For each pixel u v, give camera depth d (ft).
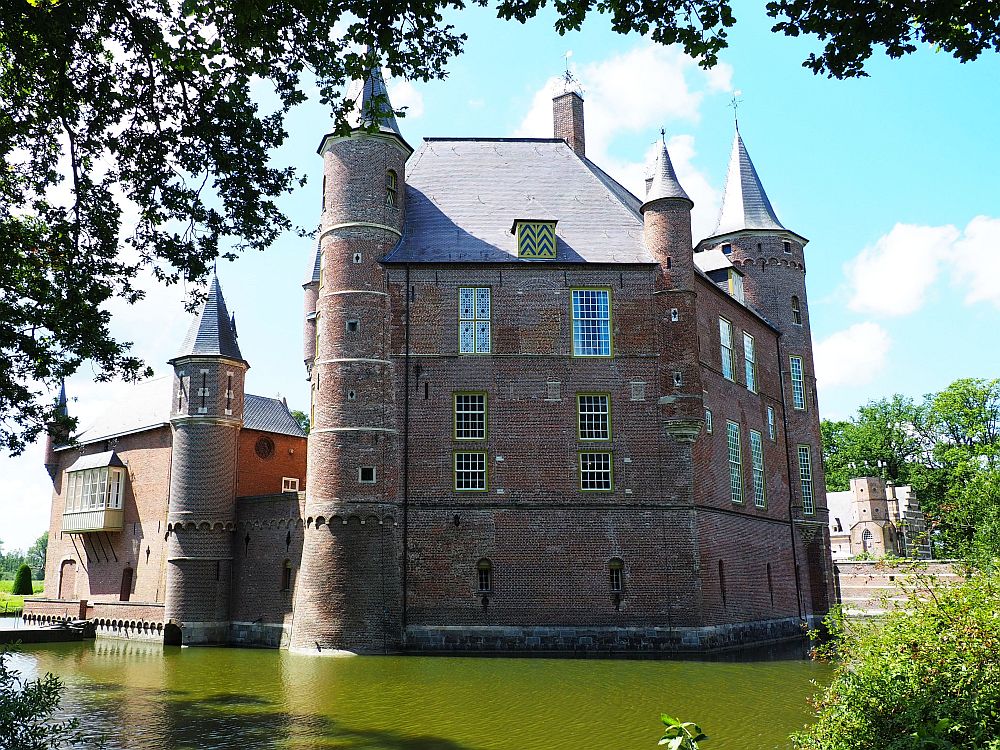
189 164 47.70
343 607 102.22
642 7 35.73
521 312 112.88
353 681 78.95
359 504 104.63
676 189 115.85
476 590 104.78
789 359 148.66
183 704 66.80
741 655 102.83
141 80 44.86
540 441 109.50
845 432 302.04
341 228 112.57
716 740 53.67
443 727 58.03
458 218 120.16
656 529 107.45
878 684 34.37
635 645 103.81
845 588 180.55
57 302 52.80
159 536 141.38
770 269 149.89
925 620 36.78
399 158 117.80
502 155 131.23
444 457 108.27
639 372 112.06
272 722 59.67
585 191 126.11
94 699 69.36
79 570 161.68
